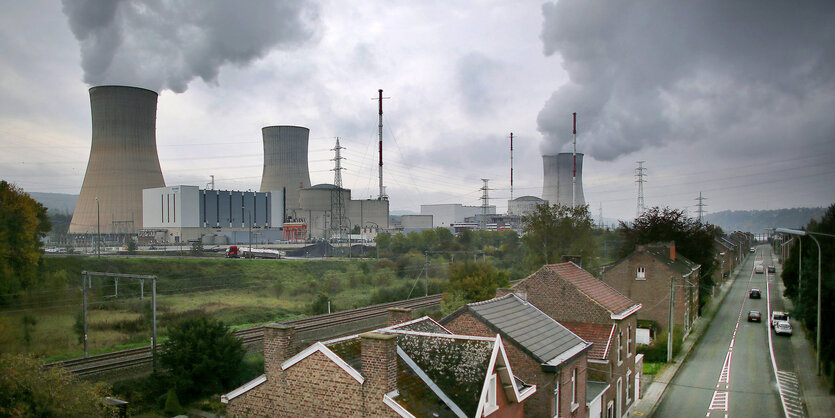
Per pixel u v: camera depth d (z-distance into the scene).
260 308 69.06
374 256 121.00
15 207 64.06
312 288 87.06
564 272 36.88
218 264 95.44
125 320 57.22
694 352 55.59
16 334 48.28
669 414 36.75
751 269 139.62
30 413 17.50
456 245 128.50
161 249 125.50
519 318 30.23
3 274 59.59
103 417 21.30
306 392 19.39
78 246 128.75
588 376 32.81
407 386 19.14
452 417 18.48
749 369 48.19
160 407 33.44
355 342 21.16
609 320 33.88
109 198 138.88
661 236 78.56
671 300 51.72
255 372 38.91
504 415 21.95
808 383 43.56
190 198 148.00
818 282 46.44
